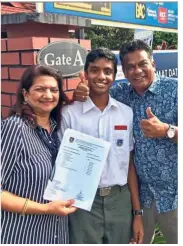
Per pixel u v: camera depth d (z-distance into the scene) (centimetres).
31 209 166
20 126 166
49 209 171
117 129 197
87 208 183
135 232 211
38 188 168
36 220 171
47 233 176
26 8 281
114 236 202
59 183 179
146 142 205
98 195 195
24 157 166
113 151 195
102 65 186
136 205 213
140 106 208
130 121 202
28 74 173
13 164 163
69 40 232
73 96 197
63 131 193
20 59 223
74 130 185
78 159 183
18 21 222
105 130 196
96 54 186
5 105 234
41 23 224
